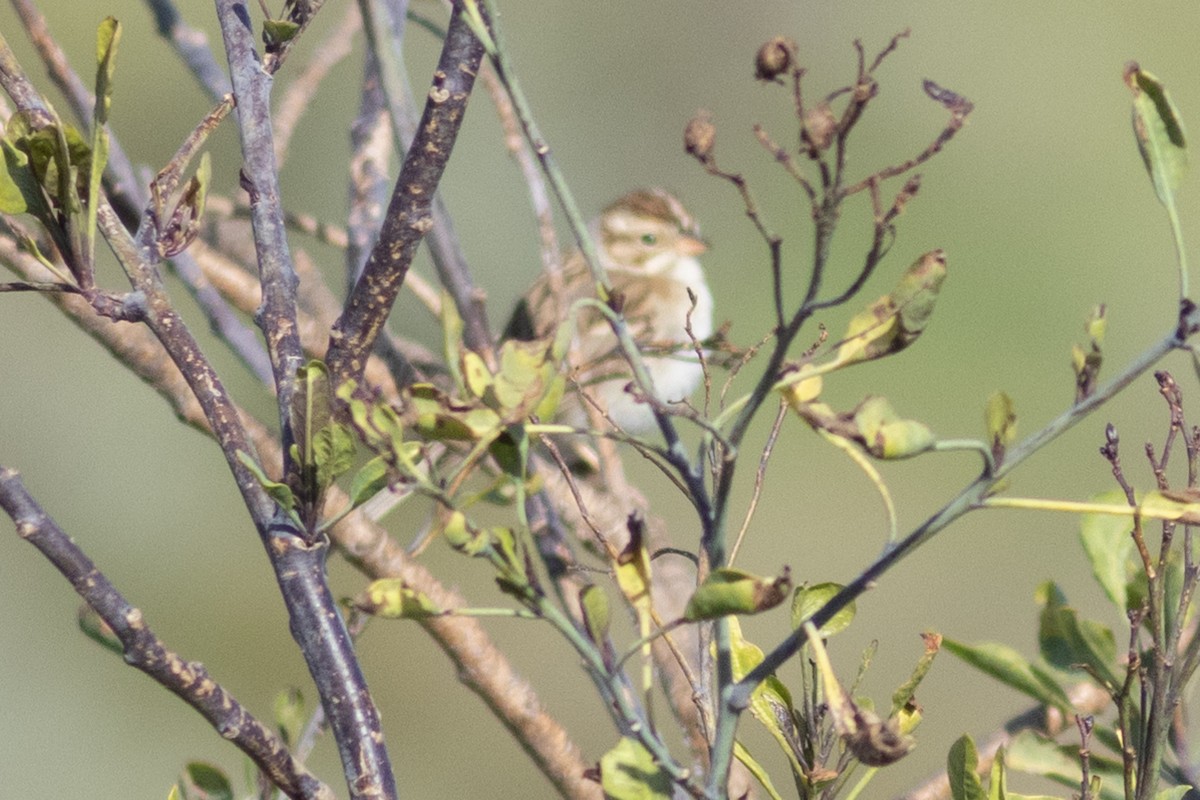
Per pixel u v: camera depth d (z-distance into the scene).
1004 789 3.45
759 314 16.45
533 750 4.71
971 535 14.80
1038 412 15.98
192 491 14.45
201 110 14.77
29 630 13.62
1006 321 16.50
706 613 2.90
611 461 5.85
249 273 6.86
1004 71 18.56
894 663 13.62
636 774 3.08
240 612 14.20
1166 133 3.10
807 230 17.05
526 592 3.03
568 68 17.61
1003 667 4.41
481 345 5.95
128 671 13.53
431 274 11.00
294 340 3.74
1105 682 3.81
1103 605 14.29
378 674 13.36
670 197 14.38
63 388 14.37
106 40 3.27
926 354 16.27
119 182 5.26
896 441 2.88
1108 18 18.44
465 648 4.64
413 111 5.89
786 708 3.59
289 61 13.72
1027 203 17.34
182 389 4.82
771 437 3.67
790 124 17.91
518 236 13.81
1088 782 3.64
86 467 14.29
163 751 13.45
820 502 15.01
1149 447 3.54
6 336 14.30
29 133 3.36
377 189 6.21
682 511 11.84
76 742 13.35
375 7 5.88
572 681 13.19
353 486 3.45
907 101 18.09
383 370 5.66
